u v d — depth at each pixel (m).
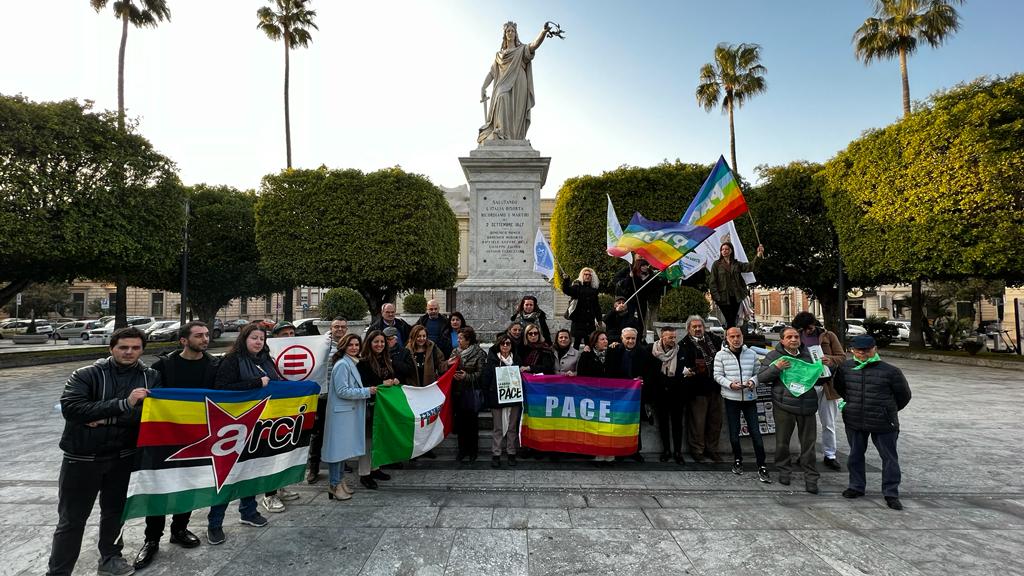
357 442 5.20
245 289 30.73
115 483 3.66
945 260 16.66
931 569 3.66
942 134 16.59
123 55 25.41
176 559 3.85
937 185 16.72
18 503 5.01
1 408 10.27
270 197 21.31
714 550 3.95
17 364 18.16
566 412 6.42
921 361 19.28
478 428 7.16
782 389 5.58
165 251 20.88
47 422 8.86
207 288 29.67
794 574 3.58
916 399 10.97
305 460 4.75
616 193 21.44
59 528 3.44
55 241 16.58
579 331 8.30
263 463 4.41
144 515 3.75
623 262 20.84
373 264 20.56
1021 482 5.72
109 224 18.09
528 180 11.66
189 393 4.00
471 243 11.60
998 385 13.01
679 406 6.41
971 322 26.50
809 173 24.47
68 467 3.46
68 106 17.88
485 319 11.12
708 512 4.77
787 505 4.98
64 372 16.52
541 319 7.88
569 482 5.68
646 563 3.74
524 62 12.45
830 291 26.20
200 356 4.35
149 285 28.72
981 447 7.20
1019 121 15.02
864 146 19.88
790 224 24.44
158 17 26.30
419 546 4.03
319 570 3.66
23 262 16.72
